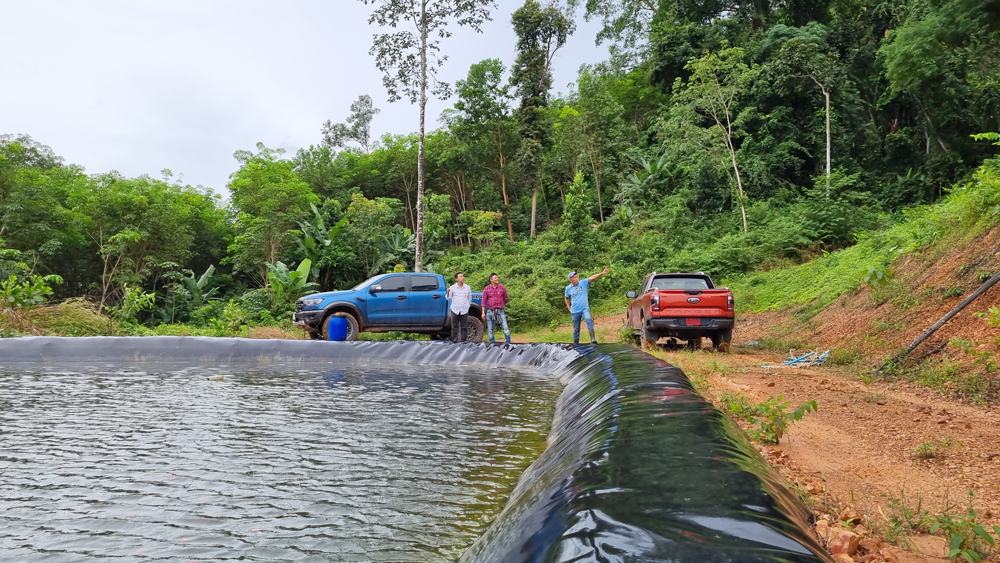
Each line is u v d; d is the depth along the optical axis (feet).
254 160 132.05
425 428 15.55
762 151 95.96
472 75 140.15
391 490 10.42
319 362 34.42
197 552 7.76
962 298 27.71
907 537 9.39
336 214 117.29
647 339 37.35
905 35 43.60
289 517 9.09
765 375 26.08
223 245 134.41
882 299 35.04
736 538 4.73
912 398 20.20
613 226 104.94
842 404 19.53
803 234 72.69
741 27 118.73
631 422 9.45
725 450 7.59
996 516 10.00
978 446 14.08
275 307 81.61
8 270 76.33
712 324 35.70
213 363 33.17
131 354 35.55
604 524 5.15
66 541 8.09
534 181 130.62
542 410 18.29
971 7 28.07
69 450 12.92
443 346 35.81
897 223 66.03
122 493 10.12
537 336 52.80
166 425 15.65
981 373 20.53
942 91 88.12
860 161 99.76
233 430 15.07
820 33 101.71
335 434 14.73
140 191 104.73
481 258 101.50
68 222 98.17
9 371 28.40
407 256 110.01
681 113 95.50
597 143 123.95
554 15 132.67
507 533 6.79
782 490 6.97
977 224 33.24
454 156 145.18
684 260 74.64
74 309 48.73
